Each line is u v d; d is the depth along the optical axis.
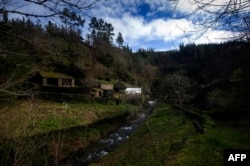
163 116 27.61
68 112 23.09
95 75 48.28
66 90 33.06
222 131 15.55
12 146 4.70
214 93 23.66
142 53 144.88
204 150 10.70
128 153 14.29
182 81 33.84
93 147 18.47
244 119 18.75
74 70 40.34
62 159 13.70
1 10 1.89
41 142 7.41
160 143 14.37
